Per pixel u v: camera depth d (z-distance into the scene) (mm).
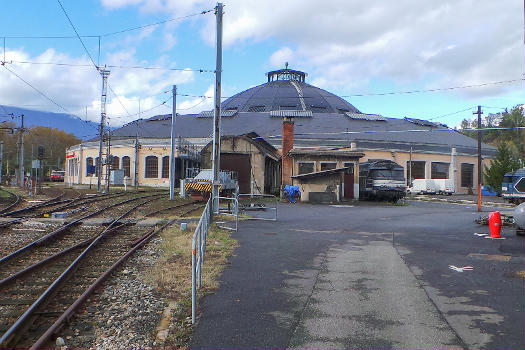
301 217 20375
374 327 5891
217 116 17578
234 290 7703
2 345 5156
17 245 12117
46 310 6648
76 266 9453
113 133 69812
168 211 22719
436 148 65188
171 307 6770
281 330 5809
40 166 36344
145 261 10336
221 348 5254
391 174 34625
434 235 14484
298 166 35031
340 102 88312
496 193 55000
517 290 7629
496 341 5387
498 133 114375
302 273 8953
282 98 83500
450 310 6562
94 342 5543
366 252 11258
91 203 26125
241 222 17672
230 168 38406
